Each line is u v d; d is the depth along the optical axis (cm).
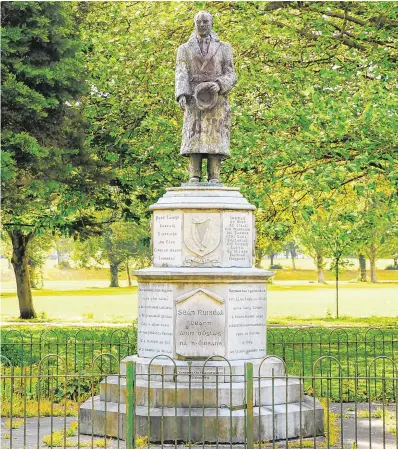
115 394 1205
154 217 1255
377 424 1272
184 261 1221
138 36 2253
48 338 2250
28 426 1265
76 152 2009
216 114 1278
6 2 1762
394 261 7781
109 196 2436
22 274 3700
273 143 1902
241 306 1217
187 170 2202
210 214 1226
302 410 1175
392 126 1811
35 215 2627
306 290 5616
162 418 1062
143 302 1246
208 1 2270
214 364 1192
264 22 2227
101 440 1148
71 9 2177
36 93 1770
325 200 2034
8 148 1780
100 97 2317
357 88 2088
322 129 1908
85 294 5619
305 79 2061
